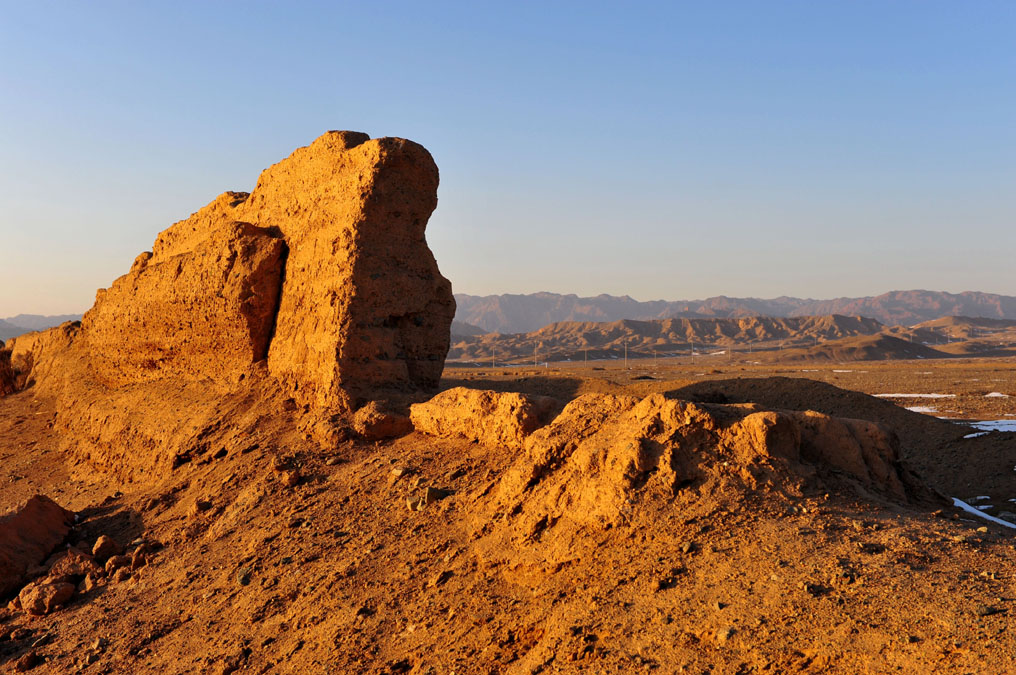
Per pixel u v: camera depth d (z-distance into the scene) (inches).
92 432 881.5
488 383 1334.9
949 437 861.2
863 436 390.6
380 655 318.7
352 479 527.8
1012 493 617.6
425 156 676.1
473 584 348.2
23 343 1422.2
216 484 590.6
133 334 890.7
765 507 325.1
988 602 234.2
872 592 251.8
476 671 283.0
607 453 367.9
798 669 225.0
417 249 686.5
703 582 281.6
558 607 299.9
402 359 670.5
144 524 588.1
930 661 212.2
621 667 247.9
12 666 419.8
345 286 633.6
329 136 712.4
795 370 3403.1
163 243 1000.2
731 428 362.6
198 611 426.0
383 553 412.5
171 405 781.3
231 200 898.1
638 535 324.2
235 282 735.1
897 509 338.6
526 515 374.0
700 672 233.1
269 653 354.9
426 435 575.5
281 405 671.1
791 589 262.4
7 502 788.0
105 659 403.5
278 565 440.1
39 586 504.1
